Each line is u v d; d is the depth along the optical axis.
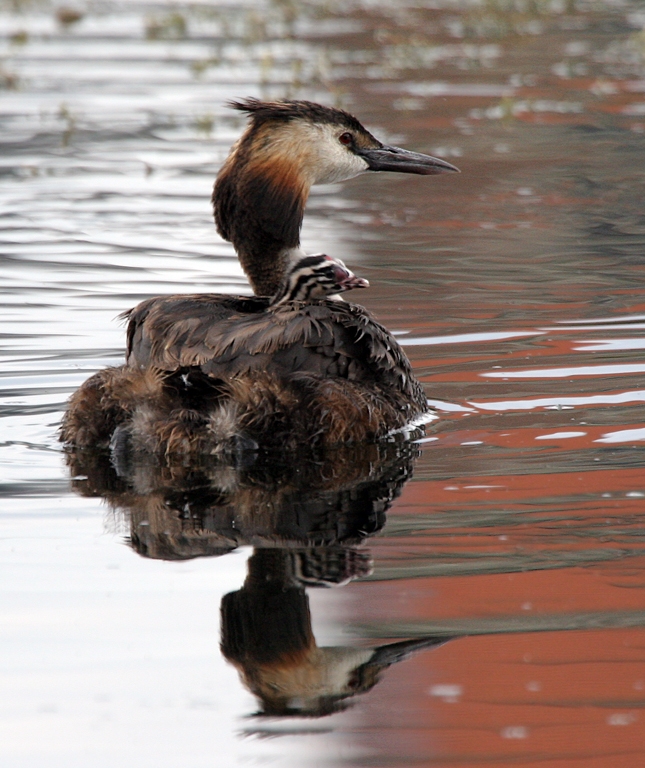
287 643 9.67
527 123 38.50
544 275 23.03
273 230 16.73
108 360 18.12
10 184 31.38
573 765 8.17
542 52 52.47
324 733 8.56
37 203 29.50
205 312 14.21
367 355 14.81
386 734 8.55
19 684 9.09
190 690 9.05
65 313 20.80
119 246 25.78
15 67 48.41
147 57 50.88
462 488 12.98
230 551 11.42
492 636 9.80
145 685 9.09
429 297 21.52
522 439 14.52
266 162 16.61
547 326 19.58
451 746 8.40
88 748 8.34
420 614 10.19
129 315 15.27
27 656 9.47
